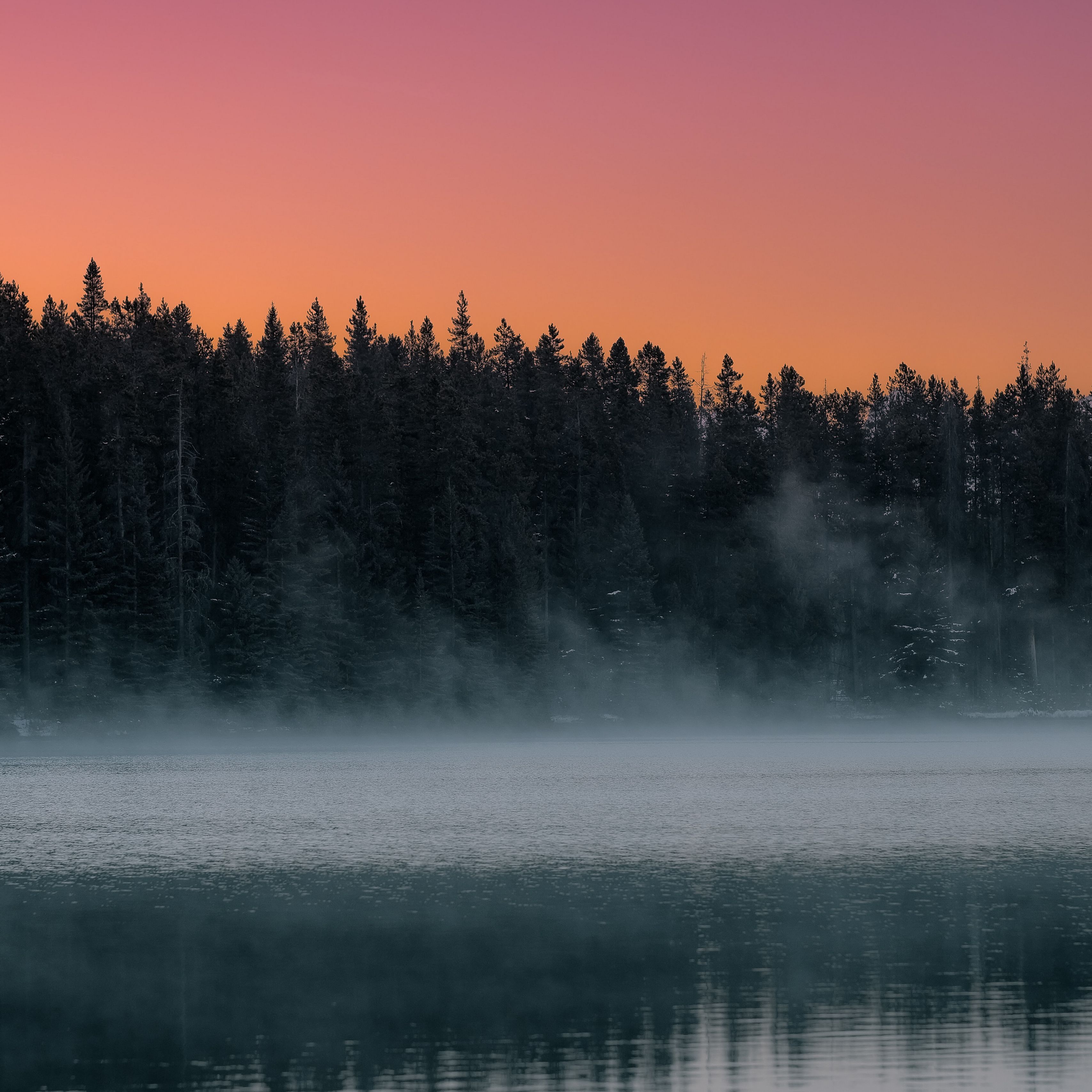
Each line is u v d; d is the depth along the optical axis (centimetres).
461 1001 2800
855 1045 2452
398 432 14725
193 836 5475
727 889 4081
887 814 6162
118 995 2867
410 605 13738
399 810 6425
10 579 12250
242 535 14050
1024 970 2980
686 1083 2262
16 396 12619
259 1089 2253
